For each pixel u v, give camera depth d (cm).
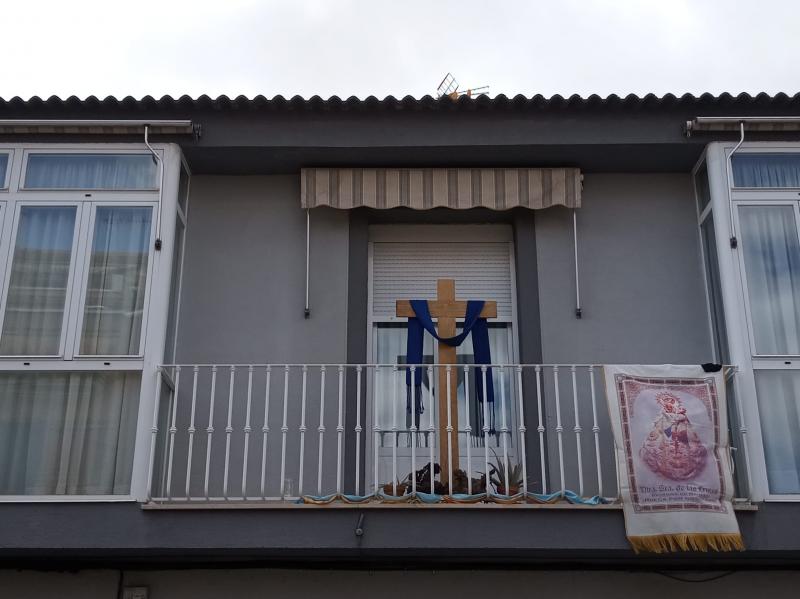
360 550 697
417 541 695
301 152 833
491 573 755
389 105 818
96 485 714
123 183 800
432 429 739
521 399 751
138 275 773
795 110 812
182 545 695
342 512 704
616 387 726
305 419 809
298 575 752
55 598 745
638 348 832
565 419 812
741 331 753
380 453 823
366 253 857
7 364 738
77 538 695
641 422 716
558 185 849
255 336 833
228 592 748
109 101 799
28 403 732
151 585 750
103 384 739
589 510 702
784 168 805
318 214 866
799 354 750
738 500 713
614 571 755
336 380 822
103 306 762
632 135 821
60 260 773
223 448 803
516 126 824
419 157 841
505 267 883
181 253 852
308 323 837
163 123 801
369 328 866
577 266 851
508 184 848
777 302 767
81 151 805
